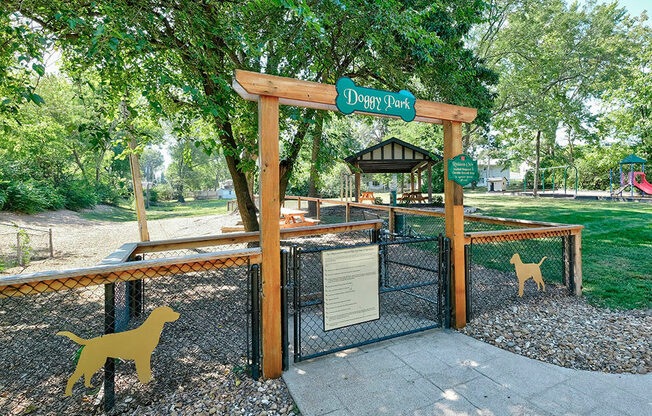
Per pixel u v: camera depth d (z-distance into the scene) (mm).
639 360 2689
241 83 2340
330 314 2844
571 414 2061
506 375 2510
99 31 2902
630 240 7660
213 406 2205
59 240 10852
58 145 17516
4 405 2271
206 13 4211
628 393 2262
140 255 3383
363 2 5070
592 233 8602
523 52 17828
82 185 22516
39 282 1955
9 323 3725
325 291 2824
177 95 5254
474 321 3535
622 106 15516
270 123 2477
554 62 17750
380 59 6695
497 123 20609
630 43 18891
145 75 4250
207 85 4617
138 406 2230
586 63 18891
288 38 5160
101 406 2236
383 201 21266
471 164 3400
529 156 30781
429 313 3887
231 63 5008
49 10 3611
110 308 2242
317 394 2293
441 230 9797
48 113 11398
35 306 4285
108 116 5559
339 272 2875
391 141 15766
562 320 3521
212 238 3584
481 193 35500
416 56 6520
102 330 3561
